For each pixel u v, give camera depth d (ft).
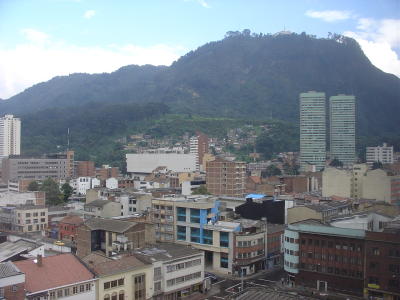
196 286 363.35
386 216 446.19
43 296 266.36
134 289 313.12
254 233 423.23
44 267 287.89
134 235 392.06
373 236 342.44
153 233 424.46
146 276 322.14
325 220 451.94
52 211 613.52
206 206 451.53
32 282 271.69
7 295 250.98
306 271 377.30
